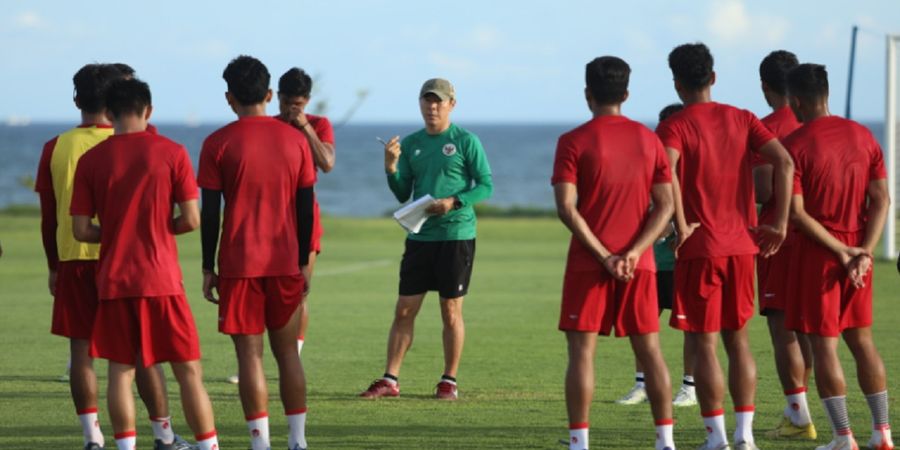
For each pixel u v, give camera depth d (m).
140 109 23.44
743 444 24.41
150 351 23.06
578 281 23.20
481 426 28.83
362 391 34.78
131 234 22.94
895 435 27.27
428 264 33.62
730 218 24.11
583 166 23.09
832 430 26.72
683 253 24.09
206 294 24.52
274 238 24.16
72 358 25.14
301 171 24.44
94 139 25.30
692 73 24.34
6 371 38.47
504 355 42.00
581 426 23.30
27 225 123.62
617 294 23.39
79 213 23.19
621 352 42.91
